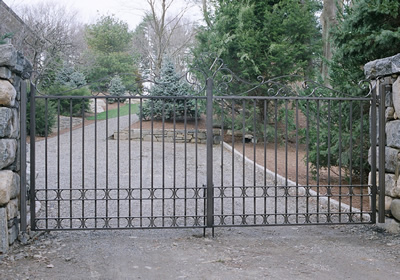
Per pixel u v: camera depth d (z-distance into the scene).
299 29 13.90
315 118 7.63
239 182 8.80
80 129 17.80
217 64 13.87
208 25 15.41
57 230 4.36
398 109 4.61
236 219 5.82
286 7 13.84
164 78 17.11
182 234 4.75
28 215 5.11
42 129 15.66
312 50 14.18
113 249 4.13
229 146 13.75
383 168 4.76
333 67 7.28
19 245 4.17
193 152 13.19
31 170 4.36
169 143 15.09
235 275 3.41
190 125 16.84
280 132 14.63
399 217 4.60
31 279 3.27
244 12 13.35
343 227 5.12
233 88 14.03
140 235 4.69
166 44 27.52
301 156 12.12
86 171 9.56
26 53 18.48
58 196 4.39
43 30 19.42
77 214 5.75
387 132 4.88
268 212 6.21
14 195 4.09
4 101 3.81
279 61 13.55
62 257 3.85
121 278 3.34
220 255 3.96
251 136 15.23
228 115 14.41
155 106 17.11
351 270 3.55
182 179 8.93
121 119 20.34
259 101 14.41
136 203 6.50
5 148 3.81
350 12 7.05
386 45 6.08
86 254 3.95
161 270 3.53
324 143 7.45
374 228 4.99
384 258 3.87
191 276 3.39
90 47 33.84
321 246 4.29
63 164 10.50
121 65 31.66
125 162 11.00
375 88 4.80
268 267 3.62
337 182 8.04
